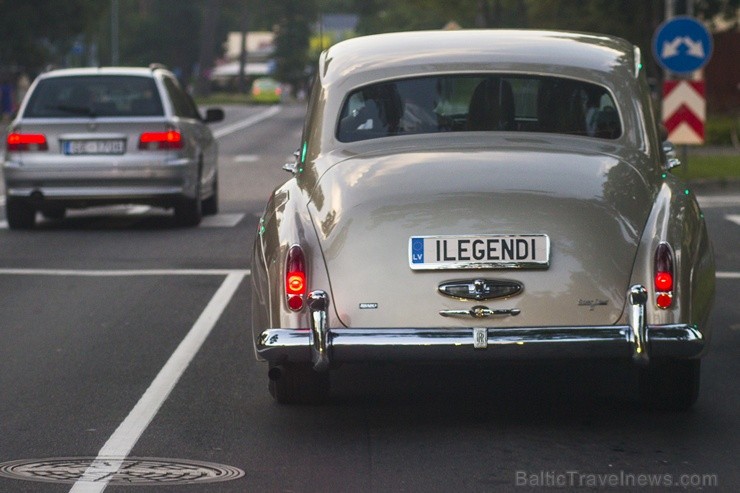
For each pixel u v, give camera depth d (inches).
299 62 6402.6
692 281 349.1
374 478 318.7
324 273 349.1
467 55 407.8
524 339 339.9
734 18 2331.4
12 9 2962.6
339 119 398.3
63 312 566.9
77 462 335.6
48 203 868.0
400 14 4362.7
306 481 316.8
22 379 437.1
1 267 701.9
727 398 402.6
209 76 5516.7
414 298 346.0
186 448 348.8
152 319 549.0
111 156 861.2
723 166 1320.1
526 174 358.6
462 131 397.1
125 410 392.5
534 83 401.4
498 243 345.7
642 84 408.5
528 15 2482.8
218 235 845.8
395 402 399.5
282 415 384.5
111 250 772.0
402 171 363.3
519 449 344.8
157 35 6801.2
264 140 2177.7
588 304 345.7
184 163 868.6
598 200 352.5
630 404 394.6
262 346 346.9
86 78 884.6
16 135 868.0
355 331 343.3
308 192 369.1
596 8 2324.1
